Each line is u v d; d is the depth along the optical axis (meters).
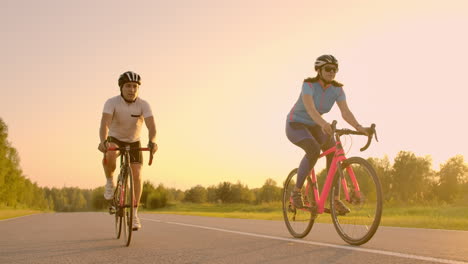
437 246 4.33
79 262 3.64
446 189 60.19
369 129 4.51
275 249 4.20
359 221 4.33
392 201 19.95
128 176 4.96
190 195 128.25
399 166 47.78
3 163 57.47
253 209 37.00
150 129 5.53
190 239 5.35
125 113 5.46
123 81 5.40
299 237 5.39
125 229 5.01
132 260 3.70
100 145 5.09
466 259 3.44
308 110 4.85
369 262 3.34
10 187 65.94
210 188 129.25
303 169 5.09
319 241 4.84
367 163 4.21
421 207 19.94
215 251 4.17
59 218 13.61
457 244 4.53
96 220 11.20
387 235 5.68
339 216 4.65
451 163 61.53
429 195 56.25
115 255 4.01
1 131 56.69
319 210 4.93
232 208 69.75
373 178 4.13
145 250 4.33
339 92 5.13
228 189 115.88
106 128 5.35
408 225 8.05
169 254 4.02
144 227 7.62
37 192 167.38
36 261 3.75
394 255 3.67
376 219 4.06
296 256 3.72
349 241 4.47
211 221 9.63
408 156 48.12
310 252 3.94
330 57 4.88
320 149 5.06
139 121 5.61
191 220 10.24
